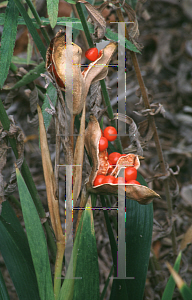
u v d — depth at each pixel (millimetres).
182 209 781
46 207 716
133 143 440
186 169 890
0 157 400
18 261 409
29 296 405
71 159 368
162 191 828
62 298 373
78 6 372
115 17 485
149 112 453
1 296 397
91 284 374
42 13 570
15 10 393
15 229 427
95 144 366
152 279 558
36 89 458
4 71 387
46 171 374
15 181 409
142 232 428
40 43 393
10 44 389
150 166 879
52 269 475
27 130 915
